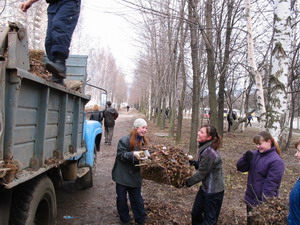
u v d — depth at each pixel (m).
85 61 5.57
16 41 2.42
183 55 13.75
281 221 2.95
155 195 5.96
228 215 4.95
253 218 3.18
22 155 2.64
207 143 3.67
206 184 3.67
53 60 3.63
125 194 4.18
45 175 3.23
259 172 3.59
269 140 3.58
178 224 4.46
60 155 3.65
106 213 5.05
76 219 4.72
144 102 47.41
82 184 6.34
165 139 16.27
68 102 4.01
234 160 10.20
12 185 2.22
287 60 5.91
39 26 19.27
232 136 20.52
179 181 3.60
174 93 16.72
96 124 6.82
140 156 3.78
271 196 3.42
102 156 10.74
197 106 10.02
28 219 2.71
